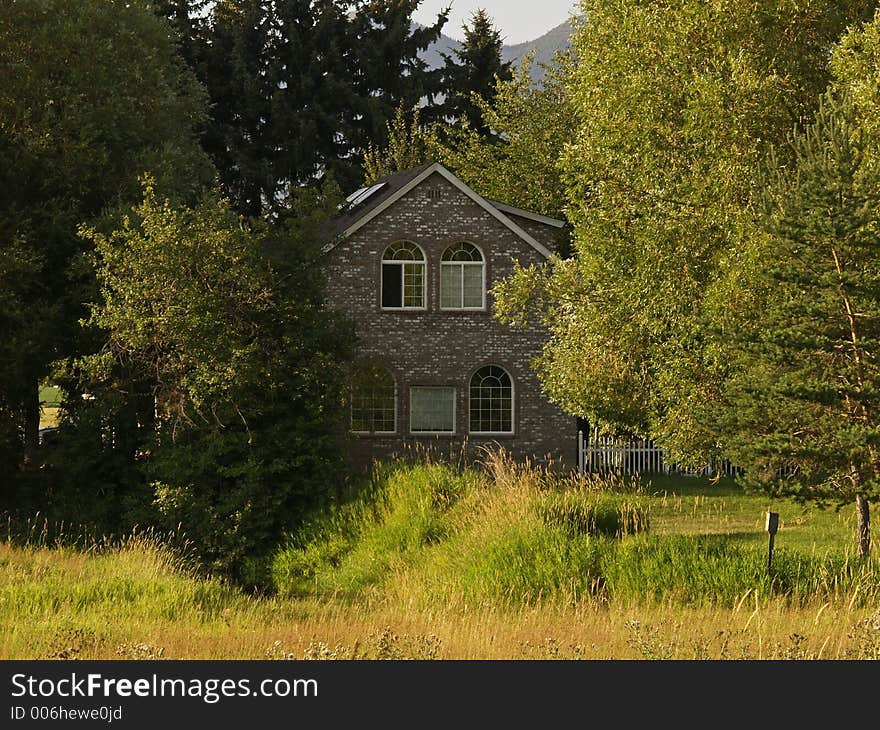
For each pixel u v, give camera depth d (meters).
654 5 89.81
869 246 66.38
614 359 96.44
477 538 75.44
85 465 104.50
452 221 134.12
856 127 75.31
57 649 44.00
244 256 99.50
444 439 134.00
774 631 46.53
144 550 80.25
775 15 83.81
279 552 96.75
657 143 87.75
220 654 44.34
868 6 86.75
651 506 105.00
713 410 73.75
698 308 84.06
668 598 58.88
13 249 100.06
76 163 107.62
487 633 47.97
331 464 104.06
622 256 90.75
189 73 140.75
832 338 69.06
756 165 82.19
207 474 102.69
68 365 107.00
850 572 60.12
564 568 64.62
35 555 75.69
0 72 106.19
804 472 69.06
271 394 102.50
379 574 80.69
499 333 134.62
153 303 95.19
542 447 134.88
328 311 108.88
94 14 113.62
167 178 113.12
